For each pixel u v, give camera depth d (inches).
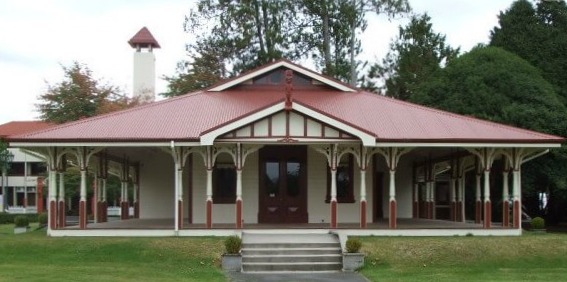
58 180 1103.0
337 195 1198.3
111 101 2034.9
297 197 1192.2
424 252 928.9
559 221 1867.6
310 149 1198.3
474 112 1632.6
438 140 1037.2
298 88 1317.7
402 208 1398.9
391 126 1098.1
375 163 1214.9
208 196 1045.8
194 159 1189.7
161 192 1364.4
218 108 1182.3
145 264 883.4
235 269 879.7
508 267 896.9
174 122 1101.7
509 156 1090.1
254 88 1316.4
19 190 3334.2
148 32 2285.9
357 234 1040.2
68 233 1034.7
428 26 2336.4
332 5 2068.2
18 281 738.2
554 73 1857.8
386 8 2095.2
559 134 1541.6
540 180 1576.0
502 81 1643.7
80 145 1019.9
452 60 1839.3
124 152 1353.3
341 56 2132.1
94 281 744.3
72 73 2034.9
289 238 995.9
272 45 2028.8
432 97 1718.8
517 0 1948.8
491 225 1150.3
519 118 1560.0
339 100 1250.0
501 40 1940.2
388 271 859.4
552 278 812.6
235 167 1151.6
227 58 2114.9
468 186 1792.6
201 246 943.0
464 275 830.5
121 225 1134.4
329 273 864.3
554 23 1932.8
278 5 2047.2
